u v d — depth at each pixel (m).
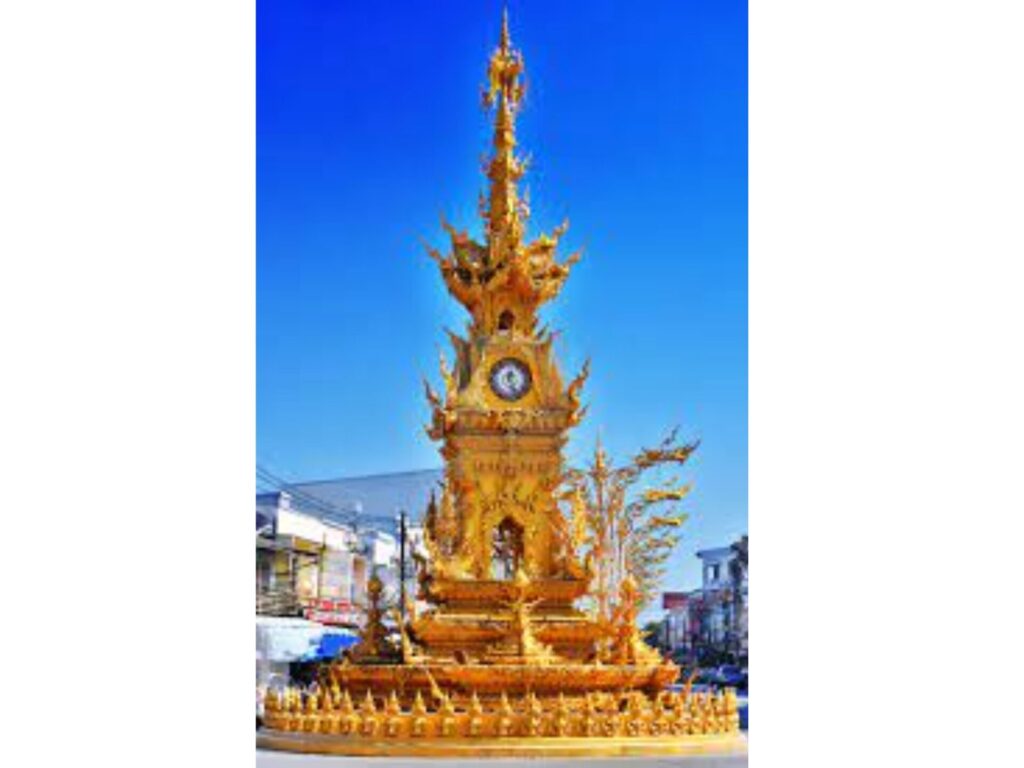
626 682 34.09
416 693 33.47
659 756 30.88
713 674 42.25
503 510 36.56
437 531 36.41
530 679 33.38
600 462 40.41
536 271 38.41
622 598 35.97
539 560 36.34
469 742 30.83
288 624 51.78
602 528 40.28
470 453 36.78
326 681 36.00
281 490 53.22
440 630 34.59
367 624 36.69
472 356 37.59
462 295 38.44
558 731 31.27
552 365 37.47
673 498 40.81
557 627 35.16
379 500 53.94
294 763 29.38
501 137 38.72
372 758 30.33
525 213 38.62
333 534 53.75
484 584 35.62
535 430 36.94
